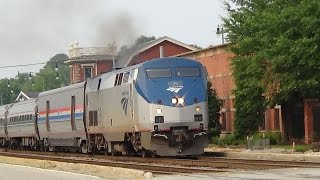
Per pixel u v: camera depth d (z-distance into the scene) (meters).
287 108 39.66
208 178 18.23
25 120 51.62
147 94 28.91
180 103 29.08
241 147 38.28
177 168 22.47
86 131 36.97
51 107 44.28
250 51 36.53
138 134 29.78
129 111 30.25
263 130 44.59
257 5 37.22
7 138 59.97
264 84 34.91
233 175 18.97
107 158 32.38
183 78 29.47
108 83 33.19
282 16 31.97
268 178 17.53
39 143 48.72
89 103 36.22
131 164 25.75
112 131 32.72
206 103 29.77
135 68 29.94
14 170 24.72
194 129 29.28
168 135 28.91
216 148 39.47
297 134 40.16
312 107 38.84
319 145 32.41
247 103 37.81
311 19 30.97
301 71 32.09
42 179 20.45
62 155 39.34
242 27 37.62
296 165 22.08
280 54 32.03
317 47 31.30
